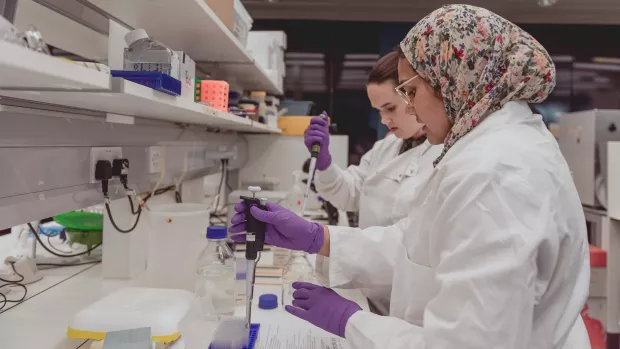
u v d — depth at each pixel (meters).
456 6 0.95
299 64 5.12
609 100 5.04
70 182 1.17
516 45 0.90
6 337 1.08
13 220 0.96
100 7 1.34
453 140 0.93
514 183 0.75
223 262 1.36
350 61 5.12
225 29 1.63
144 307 1.11
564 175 0.85
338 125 5.13
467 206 0.75
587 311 3.11
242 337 0.99
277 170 3.71
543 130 0.92
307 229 1.12
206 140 2.69
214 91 1.69
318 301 1.02
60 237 2.05
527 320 0.70
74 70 0.65
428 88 1.00
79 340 1.07
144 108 1.20
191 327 1.05
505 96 0.90
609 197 3.05
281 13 4.85
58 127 1.11
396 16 4.90
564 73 5.04
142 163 1.65
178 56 1.14
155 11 1.38
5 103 0.92
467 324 0.70
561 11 4.64
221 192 3.32
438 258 0.83
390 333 0.85
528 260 0.71
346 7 4.70
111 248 1.59
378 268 1.12
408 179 1.80
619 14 4.65
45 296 1.39
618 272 3.06
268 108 3.19
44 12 1.25
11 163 0.95
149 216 1.52
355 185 2.27
